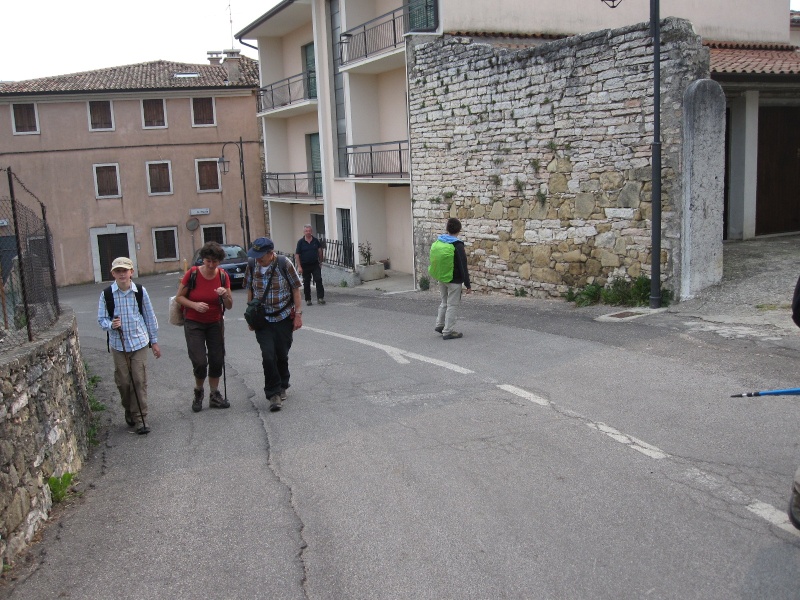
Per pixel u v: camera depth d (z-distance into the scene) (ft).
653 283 37.04
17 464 16.63
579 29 59.62
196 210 126.31
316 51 84.53
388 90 73.92
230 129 126.41
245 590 14.16
